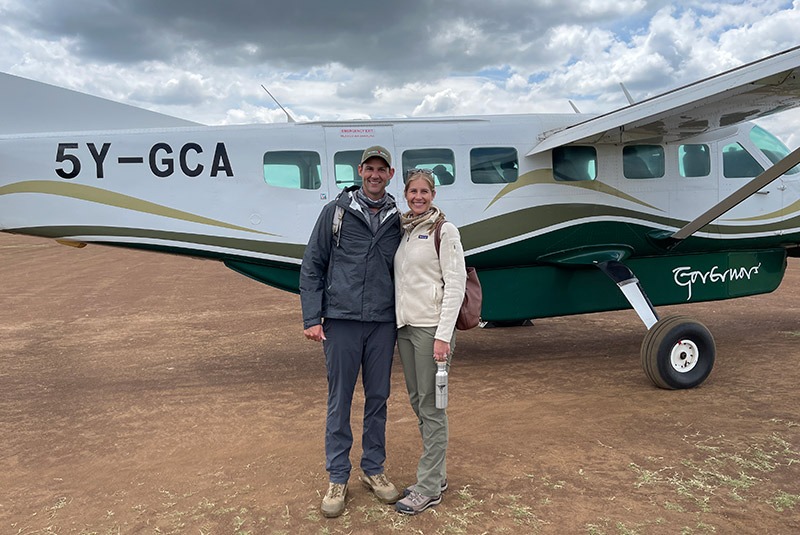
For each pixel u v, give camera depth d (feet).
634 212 19.48
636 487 10.32
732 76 14.43
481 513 9.56
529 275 19.45
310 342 24.06
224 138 17.07
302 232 17.43
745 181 20.57
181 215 16.84
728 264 21.18
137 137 16.65
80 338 25.36
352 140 17.72
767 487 10.23
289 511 9.84
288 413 15.20
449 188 18.15
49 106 17.08
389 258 9.48
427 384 9.41
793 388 15.96
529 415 14.42
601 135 18.19
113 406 16.01
